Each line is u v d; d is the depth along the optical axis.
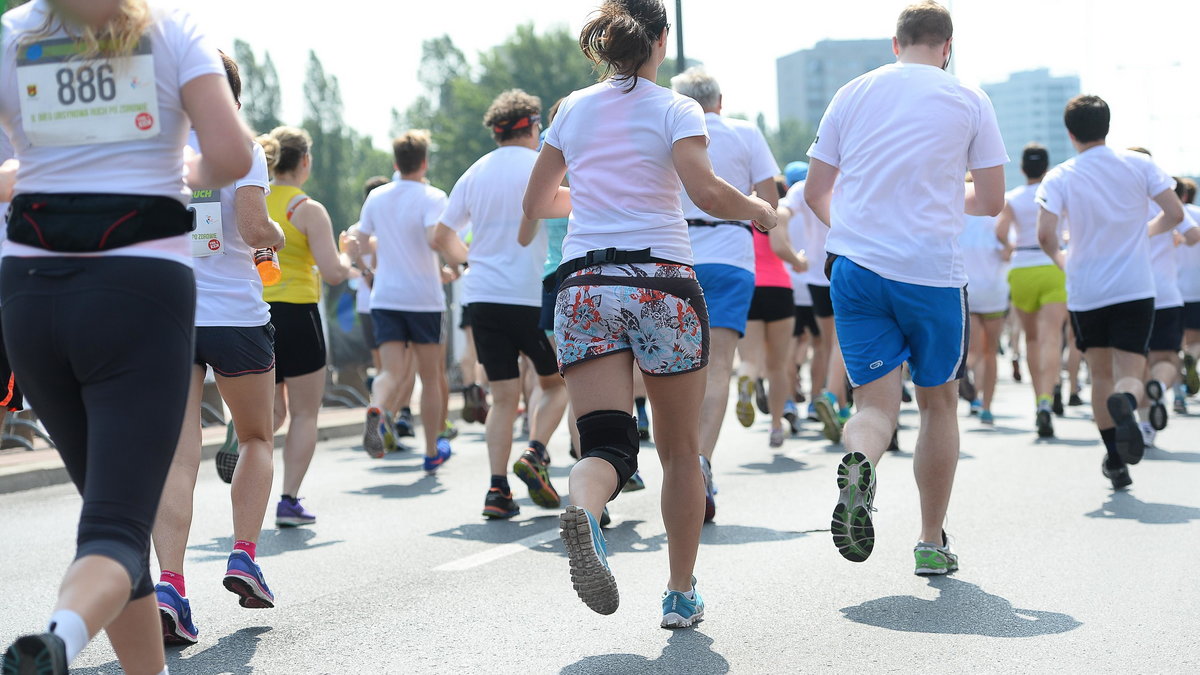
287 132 9.58
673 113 5.69
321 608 7.12
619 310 5.64
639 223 5.68
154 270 3.94
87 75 3.98
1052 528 8.92
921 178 6.93
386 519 10.41
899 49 7.32
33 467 13.62
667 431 6.01
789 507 10.20
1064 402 20.09
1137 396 10.44
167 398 3.95
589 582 5.20
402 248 12.92
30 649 3.37
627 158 5.70
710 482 9.39
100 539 3.82
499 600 7.21
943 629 6.26
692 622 6.41
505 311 10.09
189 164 4.21
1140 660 5.68
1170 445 13.98
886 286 6.88
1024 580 7.30
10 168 4.71
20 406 6.88
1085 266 10.84
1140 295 10.67
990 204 7.19
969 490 10.77
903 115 7.00
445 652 6.10
